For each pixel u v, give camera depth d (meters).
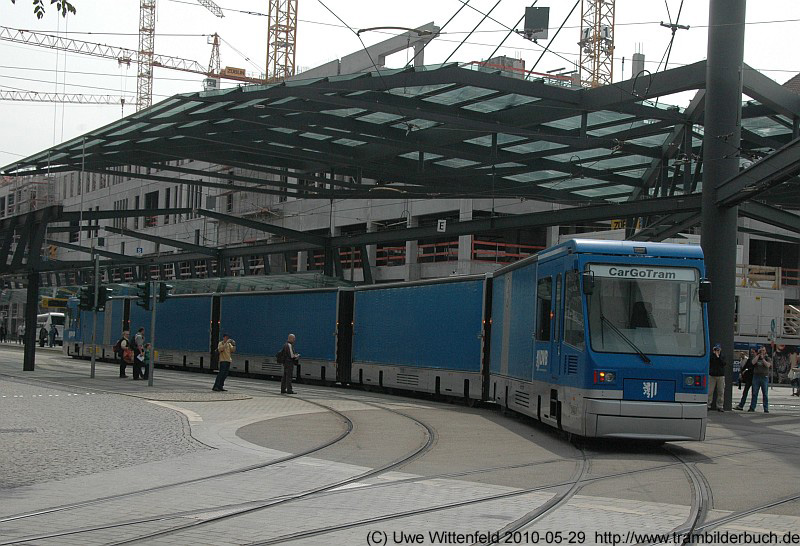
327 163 39.03
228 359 28.47
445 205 56.19
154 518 9.30
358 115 32.75
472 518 9.37
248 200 75.75
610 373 15.70
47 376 36.16
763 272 58.06
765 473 13.42
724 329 26.86
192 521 9.12
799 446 17.47
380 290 31.17
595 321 15.98
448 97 30.83
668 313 16.16
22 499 10.34
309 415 21.34
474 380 25.25
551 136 31.17
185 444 15.53
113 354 51.16
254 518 9.34
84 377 35.94
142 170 89.06
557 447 16.27
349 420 20.33
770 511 10.05
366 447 15.66
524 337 20.11
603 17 99.19
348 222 63.59
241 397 26.05
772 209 28.98
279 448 15.30
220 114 31.69
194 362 43.12
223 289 47.53
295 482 11.77
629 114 30.69
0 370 40.44
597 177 39.91
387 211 60.09
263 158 40.94
